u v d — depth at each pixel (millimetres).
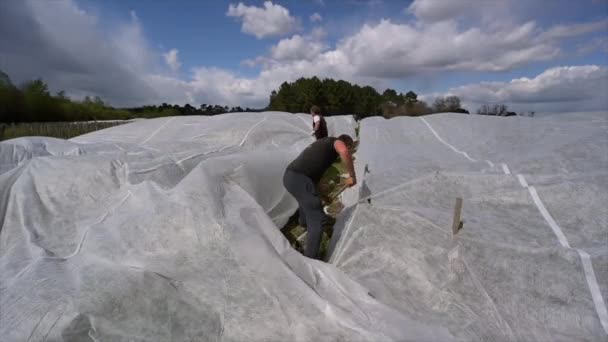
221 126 8344
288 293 2191
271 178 4465
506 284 2521
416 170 4352
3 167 5062
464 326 2242
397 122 8219
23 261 2830
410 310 2416
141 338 1937
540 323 2244
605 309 2250
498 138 5637
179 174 4867
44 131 14359
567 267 2525
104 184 3963
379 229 3203
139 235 2514
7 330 1796
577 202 3252
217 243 2412
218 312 2100
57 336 1800
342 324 2006
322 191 5926
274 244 2676
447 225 3053
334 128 13727
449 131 6816
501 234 2922
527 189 3482
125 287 2062
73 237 3189
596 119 6238
